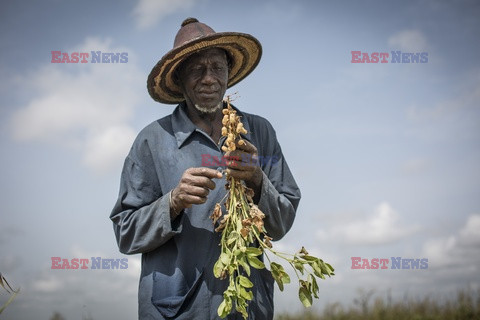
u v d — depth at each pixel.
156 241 3.19
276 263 2.99
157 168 3.42
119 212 3.43
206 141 3.39
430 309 10.97
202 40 3.22
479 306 10.23
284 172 3.62
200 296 3.12
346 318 11.25
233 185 3.07
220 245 3.20
